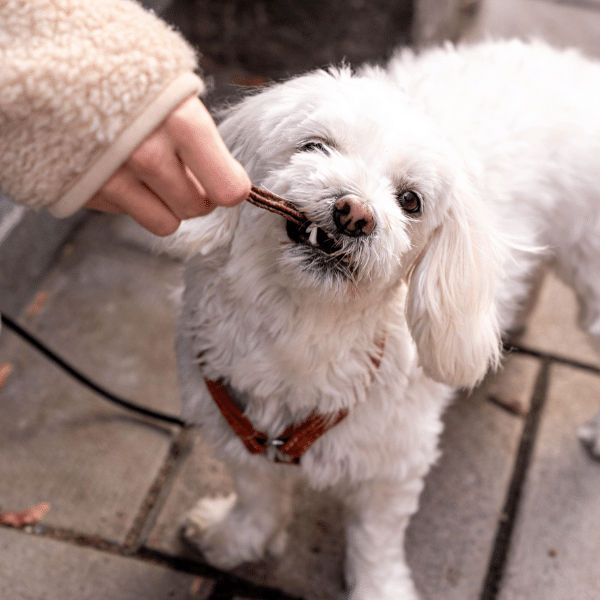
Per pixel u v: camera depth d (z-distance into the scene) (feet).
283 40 3.50
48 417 2.54
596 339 2.53
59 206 1.20
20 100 1.11
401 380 1.87
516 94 2.29
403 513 2.07
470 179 1.88
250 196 1.50
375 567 2.13
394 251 1.64
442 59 2.46
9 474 2.39
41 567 2.20
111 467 2.45
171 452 2.51
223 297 1.79
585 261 2.38
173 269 3.02
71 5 1.14
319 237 1.62
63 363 2.51
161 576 2.23
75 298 2.88
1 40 1.13
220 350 1.82
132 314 2.85
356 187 1.58
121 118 1.14
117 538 2.30
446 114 2.15
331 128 1.65
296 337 1.72
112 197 1.24
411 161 1.66
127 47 1.14
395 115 1.67
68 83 1.11
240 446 1.94
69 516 2.32
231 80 3.54
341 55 3.51
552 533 2.39
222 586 2.24
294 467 1.96
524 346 2.89
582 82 2.40
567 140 2.27
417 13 3.36
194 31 3.53
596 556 2.34
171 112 1.18
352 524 2.13
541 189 2.25
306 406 1.83
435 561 2.31
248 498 2.17
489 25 4.33
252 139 1.81
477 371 1.90
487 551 2.34
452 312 1.83
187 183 1.24
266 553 2.30
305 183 1.58
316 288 1.62
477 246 1.84
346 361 1.77
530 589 2.26
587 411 2.71
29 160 1.15
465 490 2.47
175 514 2.37
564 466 2.55
